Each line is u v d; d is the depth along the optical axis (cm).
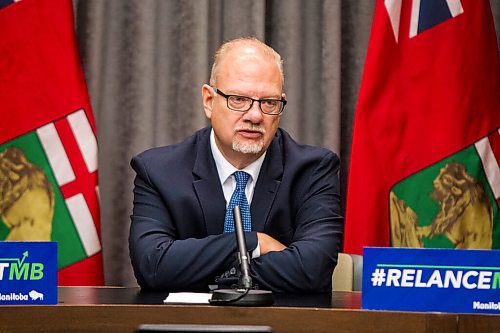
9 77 705
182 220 557
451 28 714
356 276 581
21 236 706
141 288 523
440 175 709
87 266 709
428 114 711
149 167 568
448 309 399
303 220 557
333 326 388
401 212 711
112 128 813
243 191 567
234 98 548
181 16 812
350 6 835
